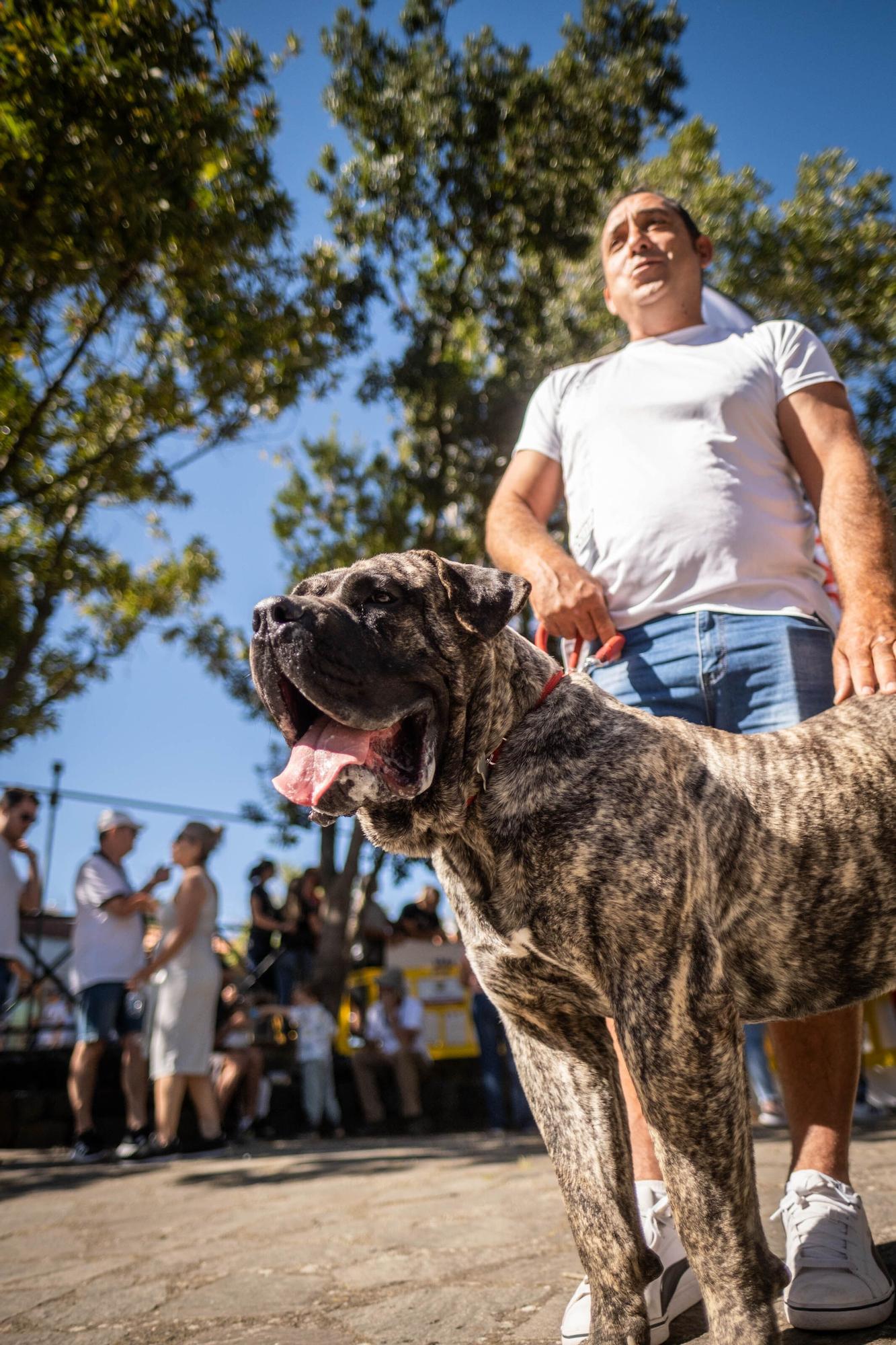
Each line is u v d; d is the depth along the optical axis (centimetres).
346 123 1281
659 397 272
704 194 1449
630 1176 201
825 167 1438
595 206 1272
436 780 204
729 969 203
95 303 901
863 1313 197
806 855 203
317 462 1534
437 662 207
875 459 1289
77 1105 688
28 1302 288
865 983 207
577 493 285
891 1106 698
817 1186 218
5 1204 507
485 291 1309
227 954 1111
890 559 236
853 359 1418
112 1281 308
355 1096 1001
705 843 197
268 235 902
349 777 197
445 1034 1064
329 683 196
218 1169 588
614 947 187
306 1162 596
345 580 212
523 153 1253
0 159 754
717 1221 173
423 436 1359
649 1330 191
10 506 944
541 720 207
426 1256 302
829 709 224
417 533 1428
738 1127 178
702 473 261
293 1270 302
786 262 1406
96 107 764
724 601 255
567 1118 203
